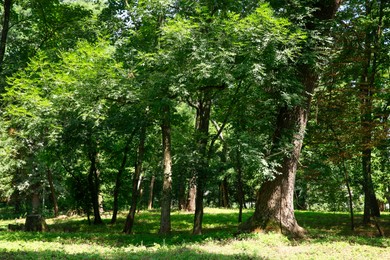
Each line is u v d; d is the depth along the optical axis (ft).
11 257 23.52
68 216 88.94
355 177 63.72
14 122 41.50
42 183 55.42
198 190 44.96
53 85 37.63
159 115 44.50
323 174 56.90
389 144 53.26
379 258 27.68
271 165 39.01
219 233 43.68
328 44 41.78
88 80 35.81
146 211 95.09
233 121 43.62
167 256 25.43
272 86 38.32
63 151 53.01
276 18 36.68
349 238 39.75
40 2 52.19
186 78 36.58
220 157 47.52
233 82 37.04
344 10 56.90
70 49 47.62
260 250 30.19
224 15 40.73
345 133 51.78
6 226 68.80
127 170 80.28
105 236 44.37
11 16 55.62
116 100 38.73
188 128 65.36
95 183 68.59
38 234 44.50
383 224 55.11
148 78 39.09
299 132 41.68
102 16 51.78
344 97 51.75
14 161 53.62
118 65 36.76
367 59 53.01
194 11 45.06
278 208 40.91
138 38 48.11
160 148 73.87
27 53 54.13
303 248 31.96
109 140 57.21
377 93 55.57
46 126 39.65
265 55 34.83
